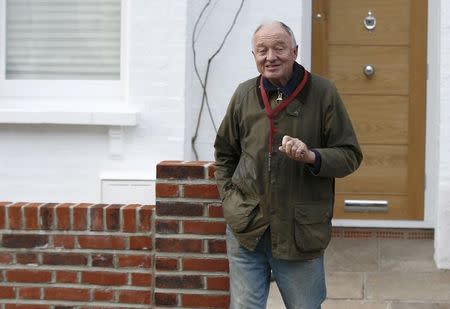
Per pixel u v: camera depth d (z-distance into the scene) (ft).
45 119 25.41
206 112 26.25
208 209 18.63
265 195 15.75
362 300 22.75
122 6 26.09
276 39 15.43
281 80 15.70
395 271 25.21
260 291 16.38
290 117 15.69
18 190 26.08
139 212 19.10
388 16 28.50
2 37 26.71
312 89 15.76
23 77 26.91
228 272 18.63
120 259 19.24
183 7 25.26
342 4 28.53
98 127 25.68
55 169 25.94
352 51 28.63
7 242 19.52
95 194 25.80
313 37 28.55
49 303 19.51
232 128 16.38
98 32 26.66
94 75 26.68
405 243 28.07
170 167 18.67
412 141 28.66
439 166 25.44
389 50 28.55
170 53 25.32
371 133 28.78
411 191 28.76
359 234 28.84
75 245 19.35
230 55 26.12
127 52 25.72
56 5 26.76
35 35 26.84
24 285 19.53
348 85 28.71
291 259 15.76
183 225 18.71
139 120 25.49
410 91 28.60
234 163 16.83
